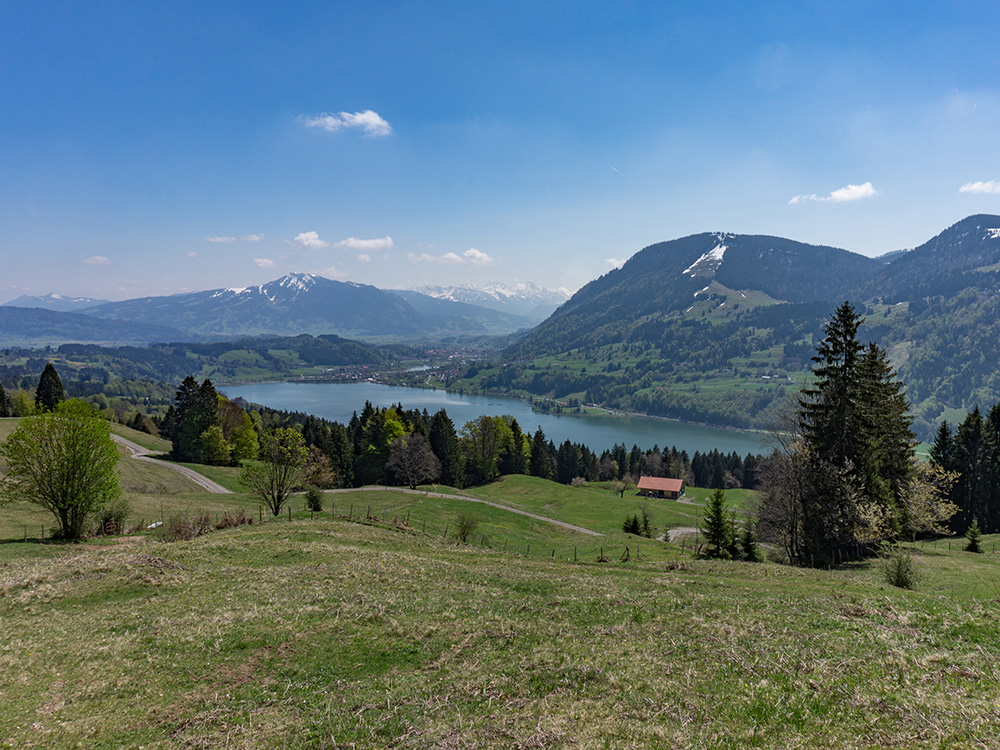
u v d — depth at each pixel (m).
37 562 29.23
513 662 15.23
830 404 42.50
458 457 113.62
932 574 32.50
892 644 14.71
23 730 12.04
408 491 85.69
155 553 31.19
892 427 48.12
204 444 102.12
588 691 12.97
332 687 14.09
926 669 12.71
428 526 59.34
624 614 20.19
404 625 18.91
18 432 37.69
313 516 53.62
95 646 17.06
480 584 25.91
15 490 38.09
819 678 12.62
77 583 23.45
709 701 11.91
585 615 20.27
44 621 19.42
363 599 21.91
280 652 16.62
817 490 41.47
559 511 88.12
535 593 24.14
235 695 13.72
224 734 11.67
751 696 11.95
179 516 46.38
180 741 11.41
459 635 17.95
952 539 53.94
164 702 13.41
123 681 14.60
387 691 13.59
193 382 105.31
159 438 127.31
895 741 9.41
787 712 10.99
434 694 13.23
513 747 10.43
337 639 17.66
